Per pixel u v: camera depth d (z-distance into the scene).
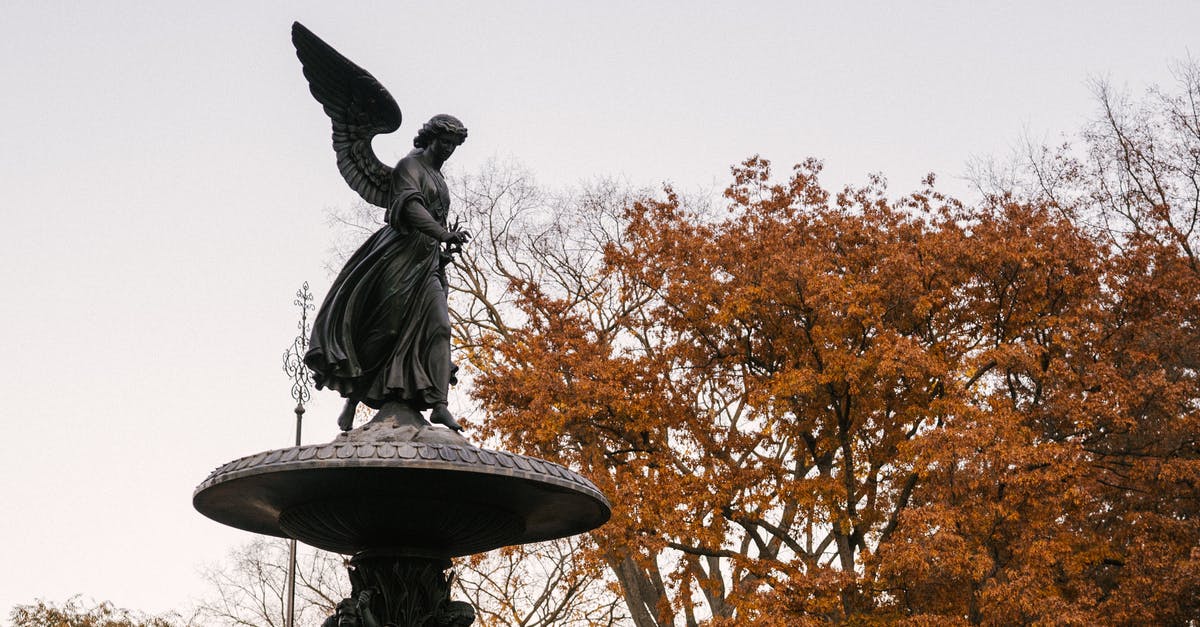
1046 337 19.92
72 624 27.25
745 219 21.78
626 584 24.27
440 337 9.10
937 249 19.81
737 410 24.64
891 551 16.73
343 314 8.95
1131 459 21.05
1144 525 19.28
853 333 19.62
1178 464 19.03
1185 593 17.42
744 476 19.25
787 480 19.28
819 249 20.56
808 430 20.02
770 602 17.36
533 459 8.23
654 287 21.73
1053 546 17.56
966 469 17.80
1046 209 21.73
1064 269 19.69
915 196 22.06
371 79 9.05
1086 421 18.66
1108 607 17.97
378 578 8.50
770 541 25.03
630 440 20.91
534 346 21.64
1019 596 16.36
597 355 20.83
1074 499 17.52
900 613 17.72
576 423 20.22
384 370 8.98
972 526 17.41
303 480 7.89
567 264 28.38
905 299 19.58
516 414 20.17
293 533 9.09
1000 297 20.22
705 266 20.56
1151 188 24.73
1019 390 21.14
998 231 20.44
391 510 8.17
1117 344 20.70
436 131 9.43
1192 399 21.12
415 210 9.00
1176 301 20.81
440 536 8.56
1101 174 25.02
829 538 22.41
